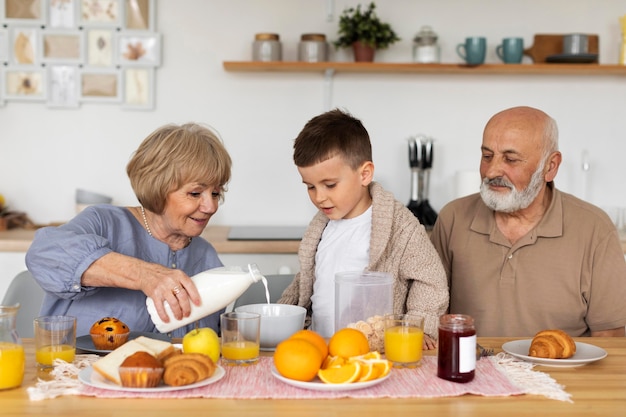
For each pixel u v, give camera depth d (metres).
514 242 2.04
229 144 3.50
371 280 1.49
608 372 1.38
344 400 1.19
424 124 3.53
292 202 3.53
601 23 3.53
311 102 3.50
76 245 1.55
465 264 2.08
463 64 3.31
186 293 1.47
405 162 3.53
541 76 3.54
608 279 1.97
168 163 1.66
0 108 3.44
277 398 1.20
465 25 3.50
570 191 3.59
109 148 3.47
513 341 1.58
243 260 3.03
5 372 1.21
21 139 3.45
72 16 3.41
